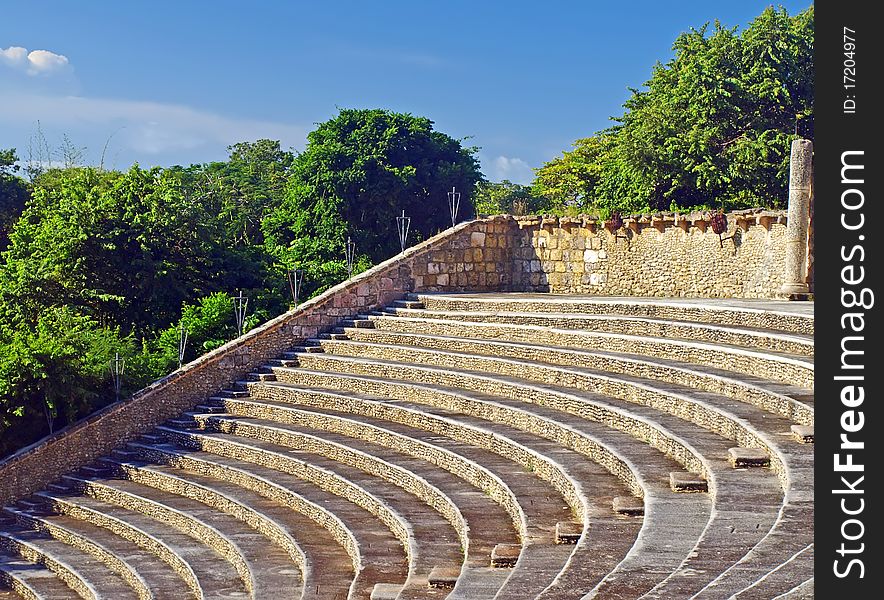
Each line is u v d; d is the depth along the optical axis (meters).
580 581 11.02
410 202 50.56
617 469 16.64
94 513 24.14
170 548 20.84
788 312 21.78
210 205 57.41
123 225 35.44
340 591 15.71
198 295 36.03
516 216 34.28
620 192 38.66
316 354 29.98
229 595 17.69
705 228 29.34
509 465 19.06
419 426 23.47
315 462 22.97
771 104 37.59
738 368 19.81
